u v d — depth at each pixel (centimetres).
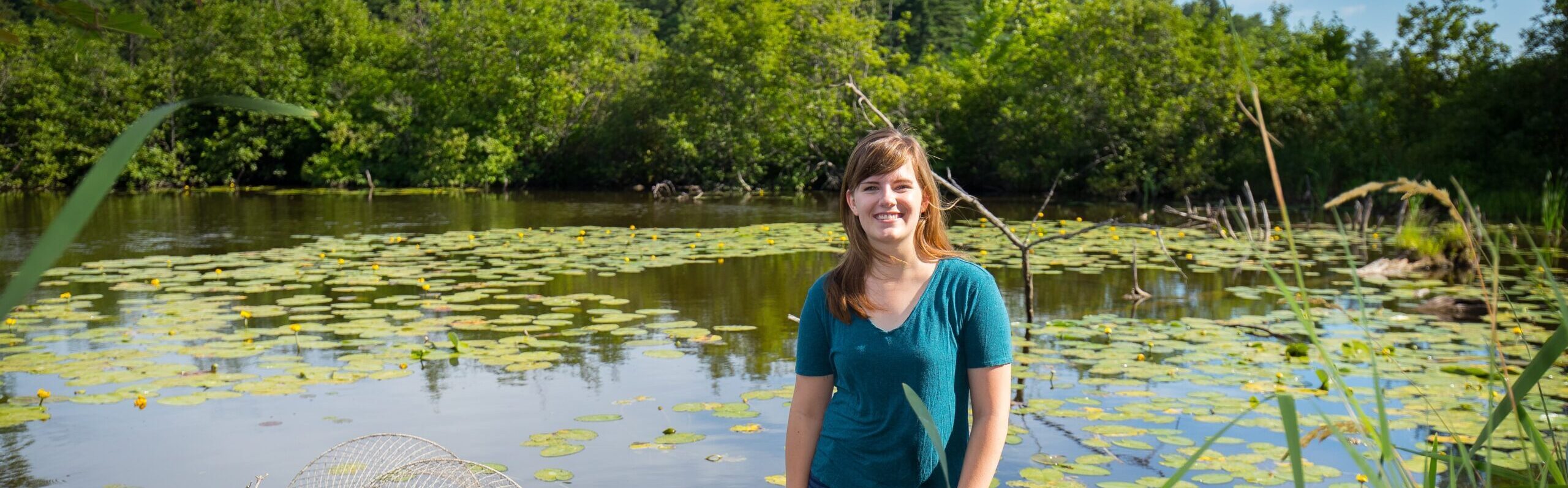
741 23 2511
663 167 2645
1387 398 493
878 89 2461
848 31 2461
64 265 1041
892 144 200
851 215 206
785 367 580
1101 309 779
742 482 394
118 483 393
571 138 2756
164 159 2562
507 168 2694
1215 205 2127
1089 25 2288
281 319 721
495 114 2714
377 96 2736
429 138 2675
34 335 657
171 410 491
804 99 2502
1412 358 581
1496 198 1705
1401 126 2006
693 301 811
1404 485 147
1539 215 1585
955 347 200
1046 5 3177
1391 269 999
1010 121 2372
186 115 2652
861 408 203
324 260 1073
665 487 387
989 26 3509
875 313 201
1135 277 837
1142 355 602
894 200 197
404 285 894
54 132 2491
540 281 916
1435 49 2019
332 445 437
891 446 201
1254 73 2164
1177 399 499
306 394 521
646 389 530
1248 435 441
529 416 481
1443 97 1964
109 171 63
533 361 589
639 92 2677
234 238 1346
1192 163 2144
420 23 2883
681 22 4591
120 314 735
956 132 2516
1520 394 145
